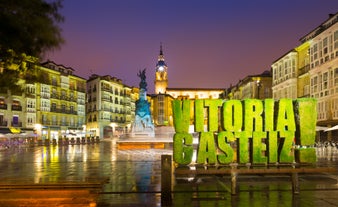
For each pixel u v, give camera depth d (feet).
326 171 40.29
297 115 48.49
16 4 26.66
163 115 393.29
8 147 145.89
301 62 167.43
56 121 254.27
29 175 53.26
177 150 46.85
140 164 69.46
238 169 38.09
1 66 28.09
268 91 232.53
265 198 34.76
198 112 47.11
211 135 46.78
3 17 25.86
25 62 29.17
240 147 47.09
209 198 34.78
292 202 32.94
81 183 31.83
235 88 293.02
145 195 36.81
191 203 32.94
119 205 32.27
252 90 234.38
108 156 92.99
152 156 92.27
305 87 163.12
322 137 149.38
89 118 322.34
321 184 42.47
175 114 47.37
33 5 27.45
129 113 374.43
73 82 281.13
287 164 46.32
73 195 29.99
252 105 47.26
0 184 31.89
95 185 31.73
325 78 142.10
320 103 146.00
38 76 30.78
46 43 28.71
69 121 271.69
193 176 48.75
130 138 138.62
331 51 136.77
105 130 317.42
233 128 46.78
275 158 46.80
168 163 32.09
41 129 234.38
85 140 206.90
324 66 141.08
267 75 243.19
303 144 47.24
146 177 50.08
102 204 32.60
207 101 47.21
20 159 84.89
